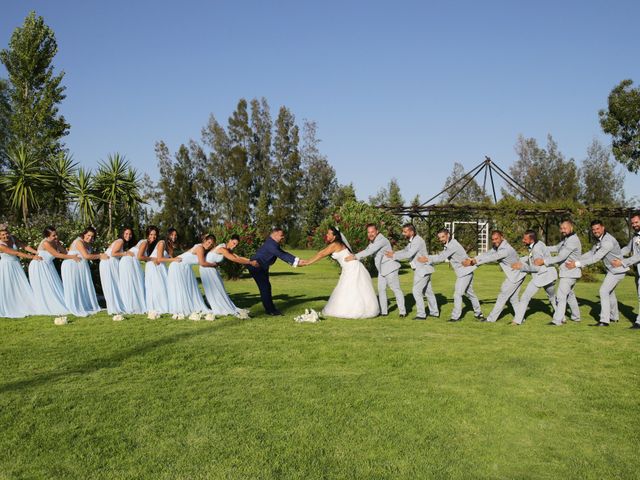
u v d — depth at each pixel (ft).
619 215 75.66
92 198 52.06
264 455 12.37
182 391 16.76
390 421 14.49
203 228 188.55
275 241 32.30
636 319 30.22
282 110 198.18
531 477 11.58
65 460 12.08
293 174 196.13
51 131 102.32
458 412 15.25
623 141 112.68
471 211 79.15
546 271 29.48
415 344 23.85
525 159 183.32
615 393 17.07
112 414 14.75
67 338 24.48
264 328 27.45
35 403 15.57
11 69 102.47
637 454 12.78
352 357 21.34
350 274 31.81
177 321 29.32
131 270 33.14
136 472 11.53
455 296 30.99
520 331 27.53
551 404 16.01
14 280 31.45
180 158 187.52
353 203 75.77
